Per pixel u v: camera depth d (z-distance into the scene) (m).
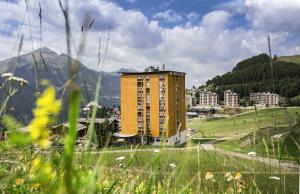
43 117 0.77
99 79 1.38
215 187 3.86
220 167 4.06
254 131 4.31
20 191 2.15
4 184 1.96
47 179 0.91
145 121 124.81
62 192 0.72
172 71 123.44
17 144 0.77
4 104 1.54
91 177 1.14
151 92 124.44
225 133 107.19
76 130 0.72
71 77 0.77
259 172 3.88
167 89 122.69
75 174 0.85
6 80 1.97
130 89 127.88
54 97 0.78
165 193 2.17
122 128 129.00
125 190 1.73
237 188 3.88
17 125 0.79
